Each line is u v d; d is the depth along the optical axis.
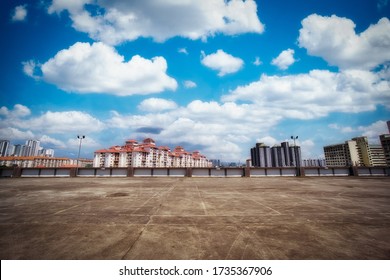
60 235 3.85
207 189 10.98
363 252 3.16
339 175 22.77
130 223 4.57
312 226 4.36
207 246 3.35
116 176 22.61
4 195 8.93
